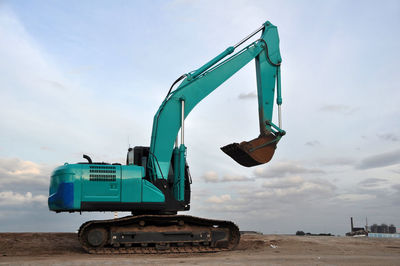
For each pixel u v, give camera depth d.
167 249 15.98
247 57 19.11
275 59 19.70
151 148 16.80
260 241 19.73
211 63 18.22
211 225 16.91
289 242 19.44
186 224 16.56
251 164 19.31
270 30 19.89
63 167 15.43
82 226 15.31
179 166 17.00
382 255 15.28
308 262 12.70
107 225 15.70
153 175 16.41
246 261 12.76
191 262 12.35
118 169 15.70
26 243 18.16
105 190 15.33
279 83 19.66
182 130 17.14
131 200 15.56
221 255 14.93
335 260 13.40
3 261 12.62
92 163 15.89
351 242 20.19
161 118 17.02
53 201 15.35
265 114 19.19
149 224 16.23
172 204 16.27
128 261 12.52
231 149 18.39
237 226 16.78
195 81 17.86
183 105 17.34
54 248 16.89
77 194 15.02
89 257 14.07
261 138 18.98
